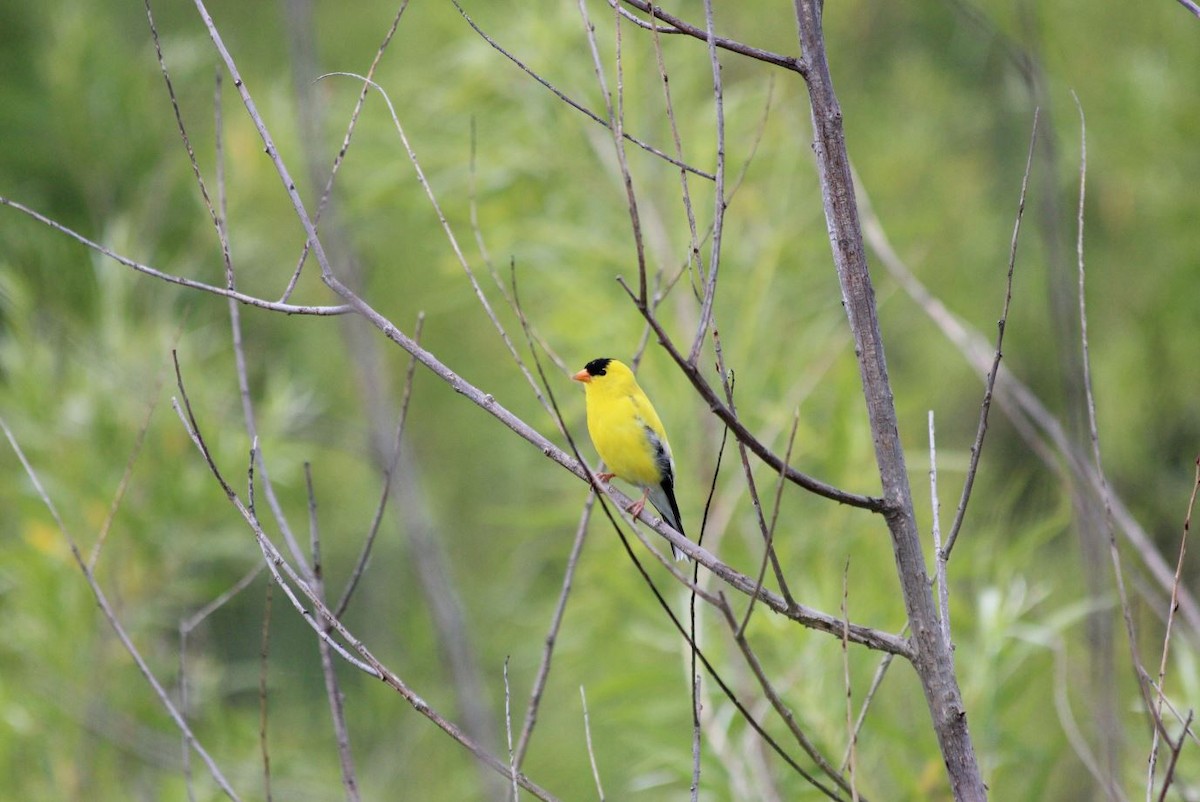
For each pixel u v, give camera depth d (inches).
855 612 359.9
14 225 553.6
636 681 372.5
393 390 677.9
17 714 414.3
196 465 458.6
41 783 422.6
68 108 559.2
